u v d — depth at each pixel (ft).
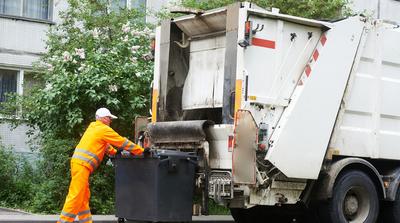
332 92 32.19
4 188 46.11
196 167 30.60
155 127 33.12
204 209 30.42
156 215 29.32
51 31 52.80
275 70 30.89
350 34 32.96
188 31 34.06
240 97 29.68
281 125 30.68
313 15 52.06
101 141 31.30
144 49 43.86
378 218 35.76
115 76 41.32
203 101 33.14
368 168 33.60
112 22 47.93
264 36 30.63
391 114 34.76
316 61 31.81
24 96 46.70
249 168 29.25
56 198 42.34
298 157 31.01
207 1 52.60
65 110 41.39
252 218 37.91
